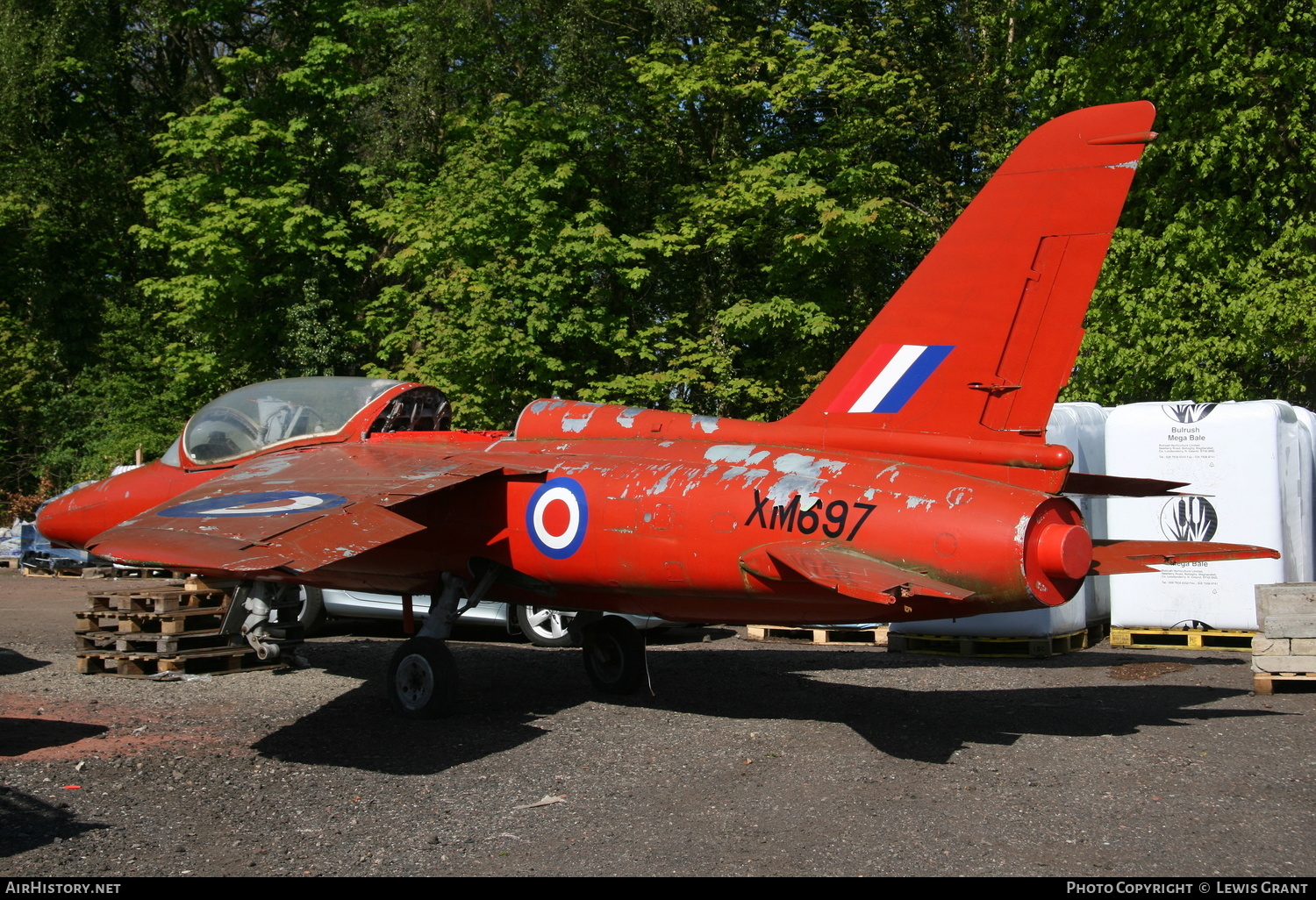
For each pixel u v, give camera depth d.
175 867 4.28
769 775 5.64
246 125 22.42
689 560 6.48
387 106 22.36
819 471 6.27
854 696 7.84
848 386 6.56
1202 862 4.23
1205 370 15.95
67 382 28.06
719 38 20.12
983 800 5.15
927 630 9.91
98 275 29.02
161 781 5.56
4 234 26.69
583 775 5.67
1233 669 8.76
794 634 11.10
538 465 7.31
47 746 6.31
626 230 21.64
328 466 7.71
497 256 18.33
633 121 20.95
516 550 7.28
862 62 20.16
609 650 7.99
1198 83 16.22
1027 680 8.41
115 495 9.34
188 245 20.80
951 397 6.17
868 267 20.17
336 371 22.41
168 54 28.72
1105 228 5.79
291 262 22.47
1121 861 4.25
